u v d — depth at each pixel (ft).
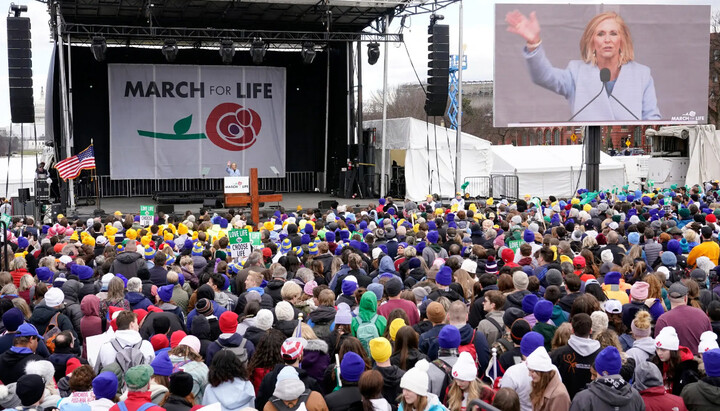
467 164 107.76
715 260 36.99
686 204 69.46
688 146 114.62
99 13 99.71
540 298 25.96
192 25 109.50
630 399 17.06
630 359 19.03
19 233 52.49
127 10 97.96
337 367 19.20
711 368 18.47
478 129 292.40
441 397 19.01
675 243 38.11
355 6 93.35
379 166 114.01
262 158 114.42
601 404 17.03
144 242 41.45
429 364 19.26
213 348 21.67
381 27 101.04
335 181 115.34
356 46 109.40
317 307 25.21
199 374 19.97
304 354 21.38
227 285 29.91
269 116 114.21
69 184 90.02
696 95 100.99
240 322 24.84
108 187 111.55
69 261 35.68
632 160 123.44
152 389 18.03
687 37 100.12
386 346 18.74
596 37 98.48
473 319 26.76
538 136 269.64
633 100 100.07
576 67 98.63
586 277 31.45
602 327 21.88
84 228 56.24
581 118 99.35
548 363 17.62
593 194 80.89
